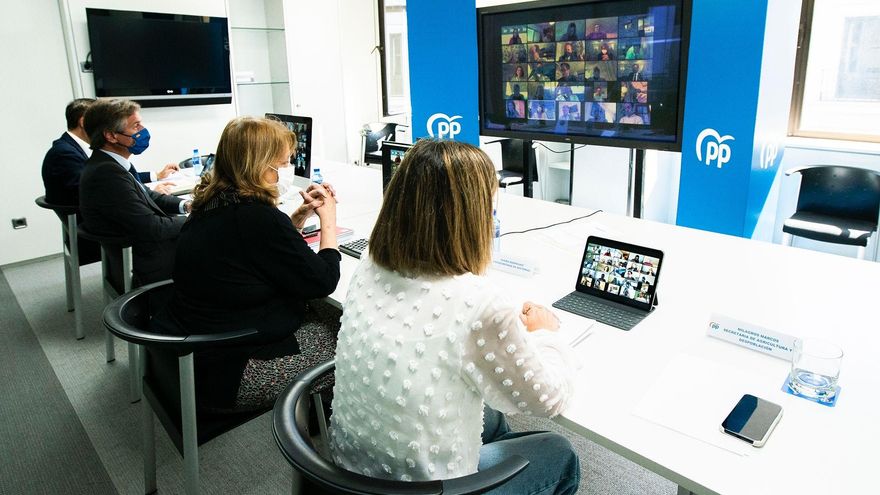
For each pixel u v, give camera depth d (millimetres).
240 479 1930
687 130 2809
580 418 1079
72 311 3262
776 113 3016
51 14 4008
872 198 3201
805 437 1016
